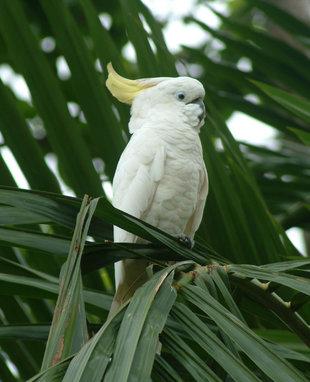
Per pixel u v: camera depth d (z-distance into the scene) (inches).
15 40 274.5
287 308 184.5
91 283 268.2
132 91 283.4
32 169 261.1
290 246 272.2
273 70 401.4
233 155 282.7
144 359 118.9
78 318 142.3
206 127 313.1
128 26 292.2
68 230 256.5
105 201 164.1
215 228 274.4
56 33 281.0
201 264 183.3
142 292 142.9
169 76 292.4
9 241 184.9
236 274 183.6
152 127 273.0
